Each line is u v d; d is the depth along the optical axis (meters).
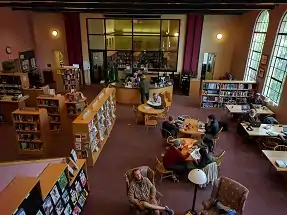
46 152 7.25
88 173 6.14
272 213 4.97
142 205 4.51
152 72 13.14
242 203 4.33
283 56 8.44
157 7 8.04
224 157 6.91
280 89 8.46
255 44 10.70
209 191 5.57
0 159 6.89
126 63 13.72
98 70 14.02
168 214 4.69
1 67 11.30
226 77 12.54
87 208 5.04
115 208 5.06
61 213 4.08
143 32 13.07
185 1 5.79
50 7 9.06
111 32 13.20
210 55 12.95
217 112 10.22
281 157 5.74
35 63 13.86
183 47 12.88
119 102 11.19
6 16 11.36
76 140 6.18
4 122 9.23
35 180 3.25
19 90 10.44
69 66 12.98
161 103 9.02
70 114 9.23
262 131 7.16
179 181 5.88
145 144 7.57
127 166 6.45
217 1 5.77
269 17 9.29
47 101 8.49
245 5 8.57
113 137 8.01
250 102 9.66
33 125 7.04
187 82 12.36
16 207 2.74
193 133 6.98
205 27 12.43
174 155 5.66
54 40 13.49
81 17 12.84
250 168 6.44
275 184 5.84
